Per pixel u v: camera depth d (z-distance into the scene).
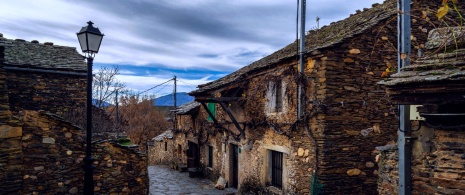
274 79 9.66
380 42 8.21
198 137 16.72
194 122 17.55
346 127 7.96
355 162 8.02
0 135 5.77
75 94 10.48
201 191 12.69
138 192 8.20
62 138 7.10
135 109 34.78
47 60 10.35
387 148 4.75
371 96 8.17
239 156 12.38
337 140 7.86
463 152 3.55
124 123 26.23
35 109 9.72
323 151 7.77
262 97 10.54
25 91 9.60
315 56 8.04
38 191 6.73
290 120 8.97
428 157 3.88
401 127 4.13
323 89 7.82
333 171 7.82
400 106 4.16
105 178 7.73
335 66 7.86
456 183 3.59
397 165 4.59
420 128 3.98
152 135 33.53
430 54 3.99
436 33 4.22
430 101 3.38
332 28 11.16
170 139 21.48
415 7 8.05
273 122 9.83
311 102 8.16
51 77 10.08
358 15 10.90
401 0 4.64
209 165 16.14
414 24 8.00
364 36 8.10
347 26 9.61
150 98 36.81
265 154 10.56
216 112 14.59
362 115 8.09
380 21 8.12
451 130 3.63
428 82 3.26
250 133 11.51
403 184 4.07
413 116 4.04
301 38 8.41
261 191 10.62
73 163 7.20
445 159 3.71
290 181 9.05
